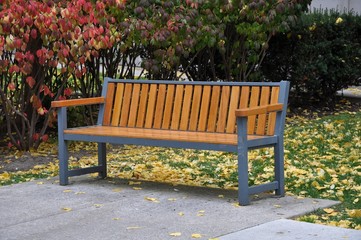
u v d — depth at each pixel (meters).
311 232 6.10
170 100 8.28
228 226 6.38
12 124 11.41
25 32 9.84
